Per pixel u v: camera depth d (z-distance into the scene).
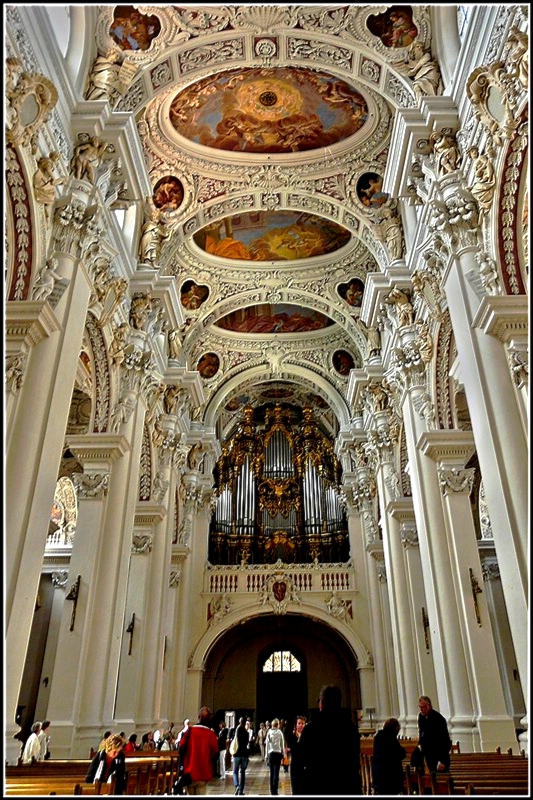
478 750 8.79
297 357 22.02
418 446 11.37
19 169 7.54
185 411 17.64
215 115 13.40
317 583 20.80
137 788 6.21
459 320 8.38
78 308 8.48
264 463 24.83
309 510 23.53
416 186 10.49
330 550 22.48
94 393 11.55
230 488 23.95
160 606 13.89
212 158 14.23
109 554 10.55
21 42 7.40
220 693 22.97
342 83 12.48
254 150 14.30
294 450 25.02
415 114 9.80
